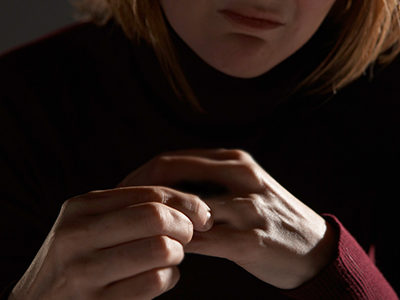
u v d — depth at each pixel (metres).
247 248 0.57
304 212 0.61
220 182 0.59
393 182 0.79
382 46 0.76
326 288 0.59
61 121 0.77
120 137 0.77
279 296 0.70
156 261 0.52
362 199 0.77
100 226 0.53
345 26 0.73
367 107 0.78
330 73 0.75
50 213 0.76
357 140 0.77
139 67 0.76
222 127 0.76
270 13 0.59
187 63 0.72
